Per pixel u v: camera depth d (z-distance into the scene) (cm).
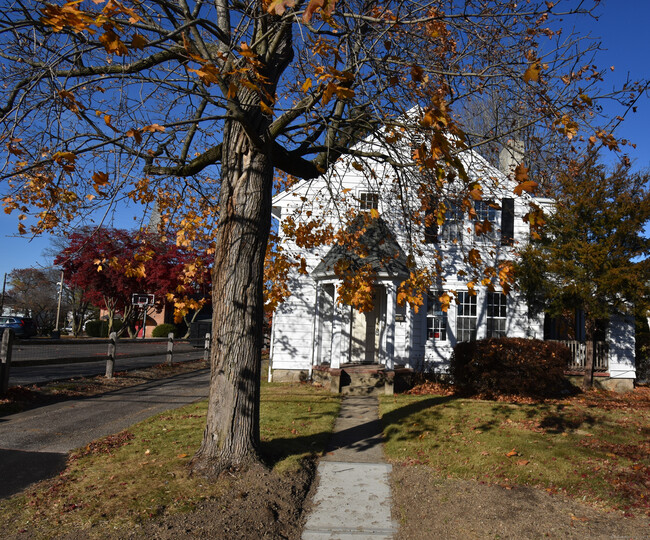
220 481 518
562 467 598
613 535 434
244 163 588
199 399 1052
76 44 530
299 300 1381
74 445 671
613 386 1378
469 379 1186
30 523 427
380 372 1199
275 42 582
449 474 586
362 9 629
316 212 1362
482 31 634
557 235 1246
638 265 1156
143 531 414
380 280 1230
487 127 1043
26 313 4772
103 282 2770
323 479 571
